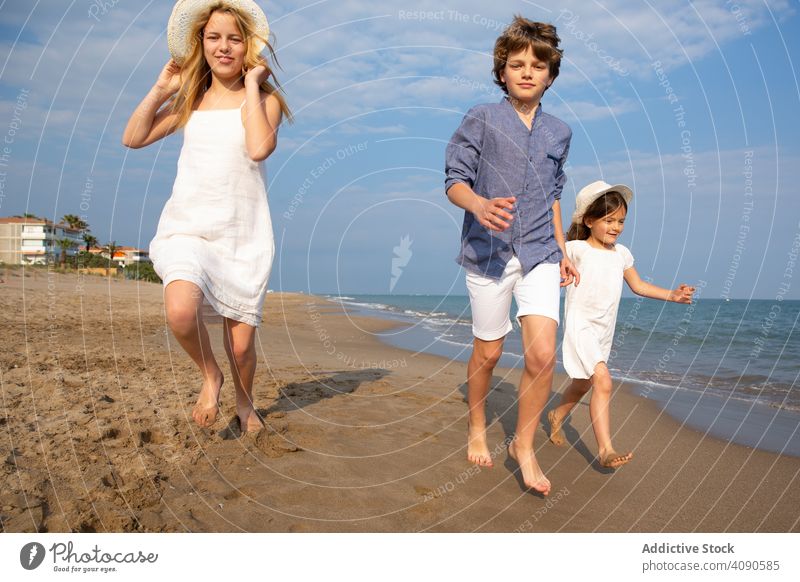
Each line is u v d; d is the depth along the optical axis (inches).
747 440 151.6
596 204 140.3
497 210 96.5
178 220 115.3
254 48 117.9
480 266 115.5
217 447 113.7
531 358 105.8
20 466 97.0
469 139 115.3
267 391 170.4
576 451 136.9
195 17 114.6
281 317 578.9
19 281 641.6
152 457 106.0
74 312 364.5
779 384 240.5
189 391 152.3
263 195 121.0
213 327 322.0
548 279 109.5
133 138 118.7
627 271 146.9
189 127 117.6
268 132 114.1
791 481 119.0
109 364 186.9
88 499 88.2
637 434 156.6
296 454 116.6
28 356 189.9
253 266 118.1
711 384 240.4
